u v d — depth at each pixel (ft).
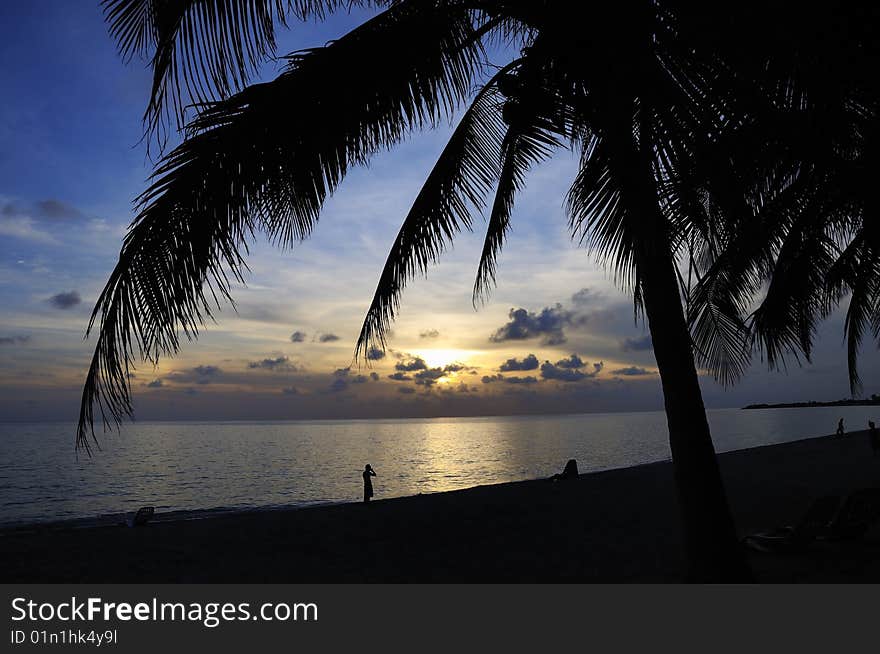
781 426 510.58
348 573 26.96
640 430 577.43
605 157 17.48
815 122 12.17
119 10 11.80
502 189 25.26
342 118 13.67
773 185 17.33
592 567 26.32
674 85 12.76
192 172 12.13
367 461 244.42
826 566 23.49
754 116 12.22
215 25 11.85
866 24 11.03
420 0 15.53
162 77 11.73
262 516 45.57
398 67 14.52
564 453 255.09
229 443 472.44
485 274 25.86
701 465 17.62
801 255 34.47
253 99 12.87
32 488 151.64
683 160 13.24
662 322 18.15
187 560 30.14
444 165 21.65
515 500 50.37
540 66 16.21
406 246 21.13
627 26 13.03
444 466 204.33
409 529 38.37
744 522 36.88
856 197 14.32
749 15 11.37
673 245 16.72
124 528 40.83
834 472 63.41
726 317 29.63
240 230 12.39
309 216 13.61
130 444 458.09
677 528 35.09
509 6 16.44
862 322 44.55
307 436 644.69
